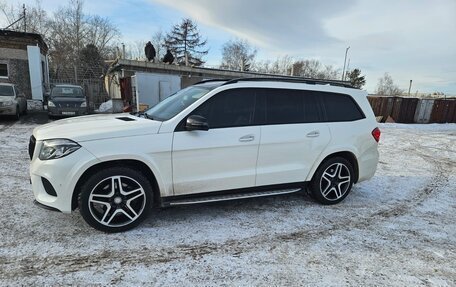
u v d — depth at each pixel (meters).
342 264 2.97
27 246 3.02
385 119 20.20
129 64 15.82
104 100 21.73
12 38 17.31
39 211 3.82
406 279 2.77
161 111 3.96
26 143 7.95
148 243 3.20
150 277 2.64
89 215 3.23
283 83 4.11
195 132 3.50
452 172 7.09
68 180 3.10
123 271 2.71
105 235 3.31
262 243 3.31
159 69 16.66
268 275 2.74
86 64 32.56
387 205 4.66
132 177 3.33
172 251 3.07
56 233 3.30
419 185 5.86
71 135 3.16
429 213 4.43
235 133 3.69
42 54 19.72
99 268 2.73
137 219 3.44
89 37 40.44
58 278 2.57
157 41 55.28
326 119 4.34
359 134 4.54
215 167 3.64
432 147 10.73
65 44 38.38
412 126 17.92
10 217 3.62
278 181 4.07
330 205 4.52
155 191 3.54
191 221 3.76
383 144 10.84
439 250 3.34
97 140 3.17
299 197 4.81
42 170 3.14
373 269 2.91
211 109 3.64
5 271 2.62
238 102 3.79
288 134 4.00
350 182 4.60
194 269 2.78
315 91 4.32
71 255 2.91
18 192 4.44
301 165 4.18
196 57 56.91
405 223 4.02
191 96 3.90
